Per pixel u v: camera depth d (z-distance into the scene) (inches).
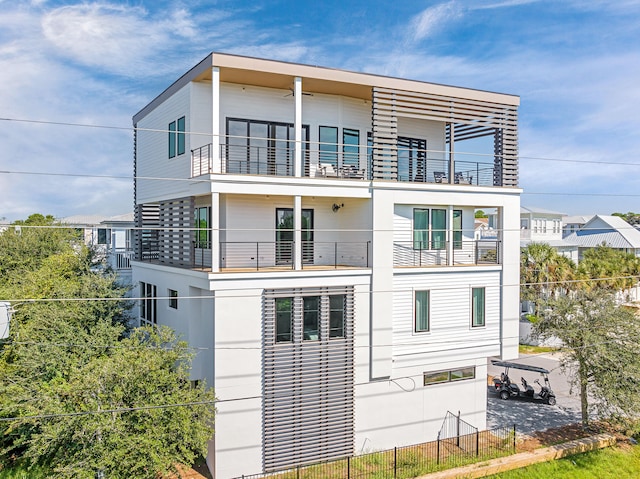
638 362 627.2
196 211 721.6
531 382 915.4
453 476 554.6
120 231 1546.5
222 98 647.8
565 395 844.6
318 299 588.7
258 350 555.2
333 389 589.9
